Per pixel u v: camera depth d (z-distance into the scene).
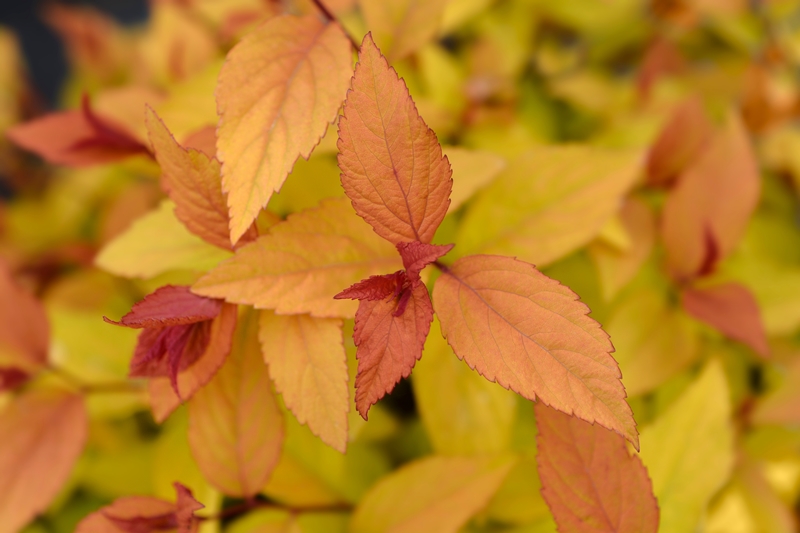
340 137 0.24
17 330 0.30
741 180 0.30
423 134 0.24
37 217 0.49
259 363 0.27
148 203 0.36
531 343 0.24
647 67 0.38
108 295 0.36
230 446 0.27
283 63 0.25
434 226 0.25
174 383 0.25
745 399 0.32
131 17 0.89
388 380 0.24
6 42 0.56
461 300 0.25
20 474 0.29
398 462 0.31
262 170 0.24
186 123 0.27
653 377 0.30
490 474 0.27
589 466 0.25
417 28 0.28
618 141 0.36
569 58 0.44
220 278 0.25
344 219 0.25
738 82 0.41
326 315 0.25
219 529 0.29
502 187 0.29
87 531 0.26
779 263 0.38
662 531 0.27
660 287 0.32
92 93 0.48
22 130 0.29
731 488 0.31
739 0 0.41
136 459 0.32
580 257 0.32
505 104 0.35
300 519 0.29
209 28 0.38
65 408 0.29
